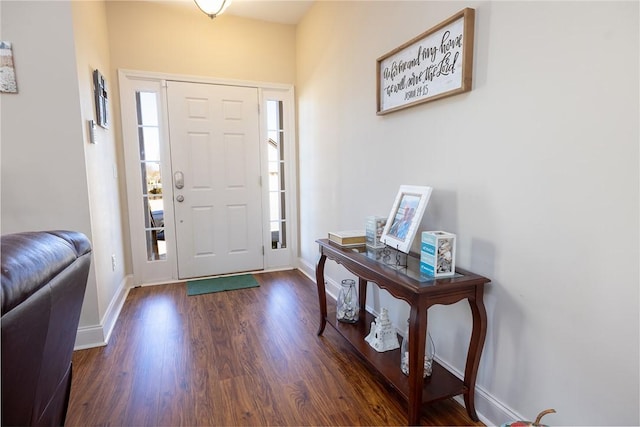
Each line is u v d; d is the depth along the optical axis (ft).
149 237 10.95
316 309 8.90
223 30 10.91
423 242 4.88
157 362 6.41
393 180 6.77
